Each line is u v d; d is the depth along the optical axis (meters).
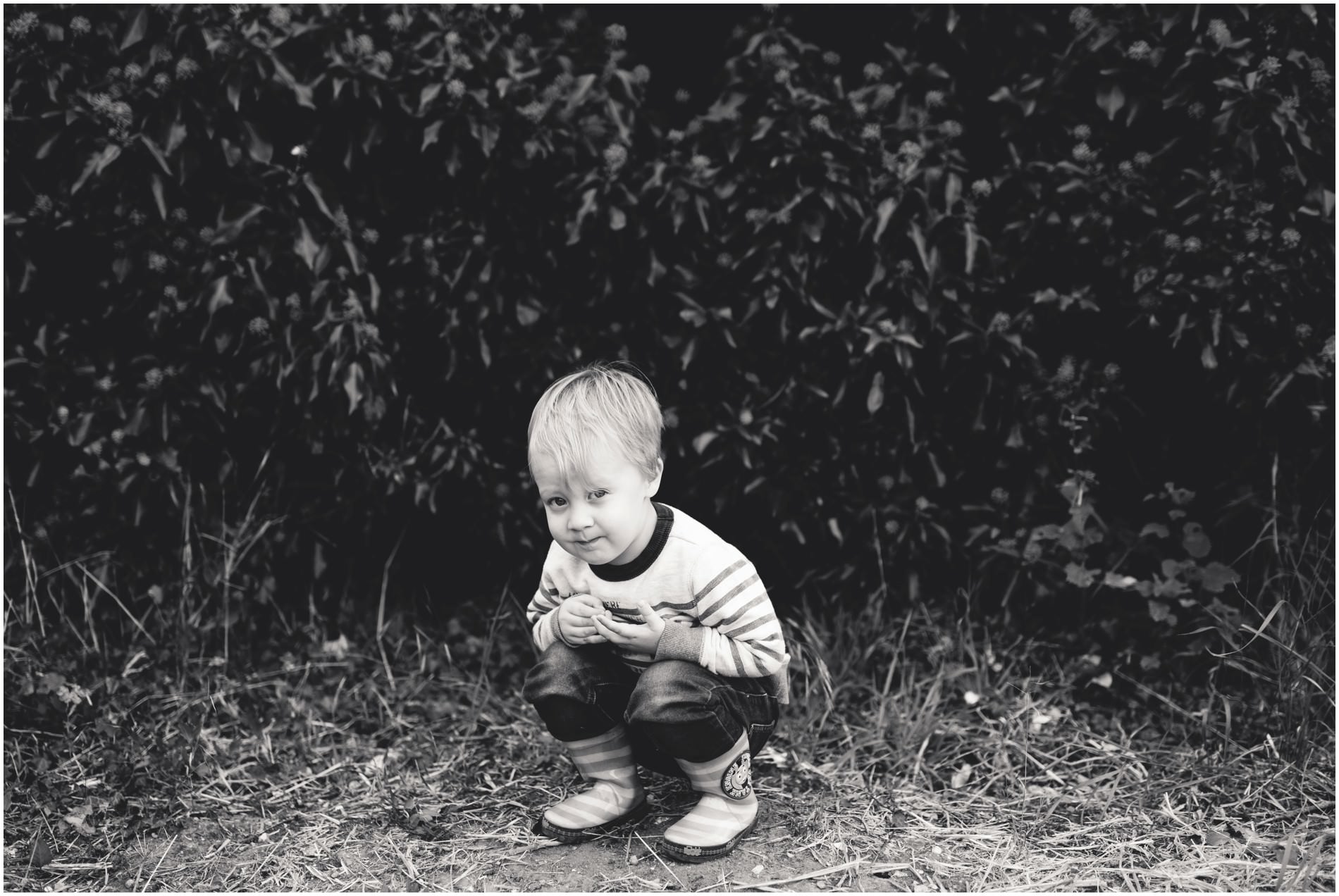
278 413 2.88
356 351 2.75
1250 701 2.68
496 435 3.12
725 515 3.07
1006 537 2.96
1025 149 2.89
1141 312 2.76
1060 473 2.90
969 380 2.89
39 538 2.89
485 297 2.88
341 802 2.41
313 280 2.80
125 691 2.77
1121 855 2.15
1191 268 2.71
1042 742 2.61
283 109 2.83
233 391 2.88
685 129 3.04
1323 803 2.30
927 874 2.10
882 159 2.79
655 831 2.25
